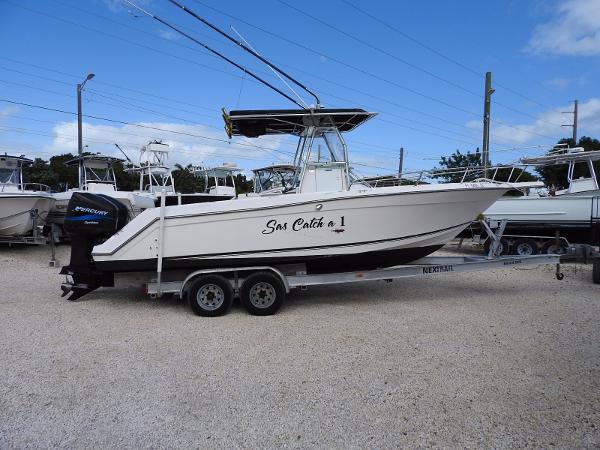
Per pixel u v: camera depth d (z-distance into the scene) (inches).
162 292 249.9
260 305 245.0
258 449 116.1
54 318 238.1
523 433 122.4
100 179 717.3
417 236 260.1
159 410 136.1
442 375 160.7
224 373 163.8
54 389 149.9
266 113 275.0
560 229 485.4
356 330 215.9
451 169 303.7
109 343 197.2
